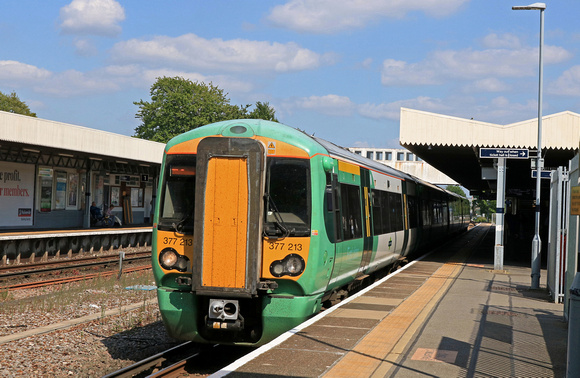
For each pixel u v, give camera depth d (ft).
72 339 35.86
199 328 30.73
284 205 30.63
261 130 31.32
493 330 30.78
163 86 235.20
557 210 41.81
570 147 69.97
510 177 131.75
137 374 30.17
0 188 86.69
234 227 28.37
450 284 50.16
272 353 25.18
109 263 77.66
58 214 100.63
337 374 22.36
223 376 21.93
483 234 183.11
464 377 22.43
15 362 30.25
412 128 73.36
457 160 104.73
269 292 30.09
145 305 47.55
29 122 83.15
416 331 29.96
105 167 114.21
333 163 36.50
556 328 31.76
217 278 28.43
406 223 67.05
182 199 31.01
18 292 52.47
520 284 52.75
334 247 34.01
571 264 33.94
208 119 236.02
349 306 37.14
